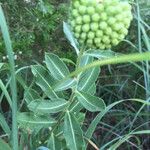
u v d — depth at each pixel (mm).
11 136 339
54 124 357
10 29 583
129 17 282
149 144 545
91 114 562
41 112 334
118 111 552
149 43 521
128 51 610
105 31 274
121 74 592
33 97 364
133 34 611
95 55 325
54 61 334
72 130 333
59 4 640
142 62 521
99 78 586
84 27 274
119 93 564
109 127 547
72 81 327
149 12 622
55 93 349
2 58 548
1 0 596
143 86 559
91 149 522
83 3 277
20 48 568
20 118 348
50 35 602
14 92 299
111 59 228
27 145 376
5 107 535
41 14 599
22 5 603
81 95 328
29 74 539
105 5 274
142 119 536
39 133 389
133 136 494
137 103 563
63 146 369
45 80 346
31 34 580
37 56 582
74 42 327
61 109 338
